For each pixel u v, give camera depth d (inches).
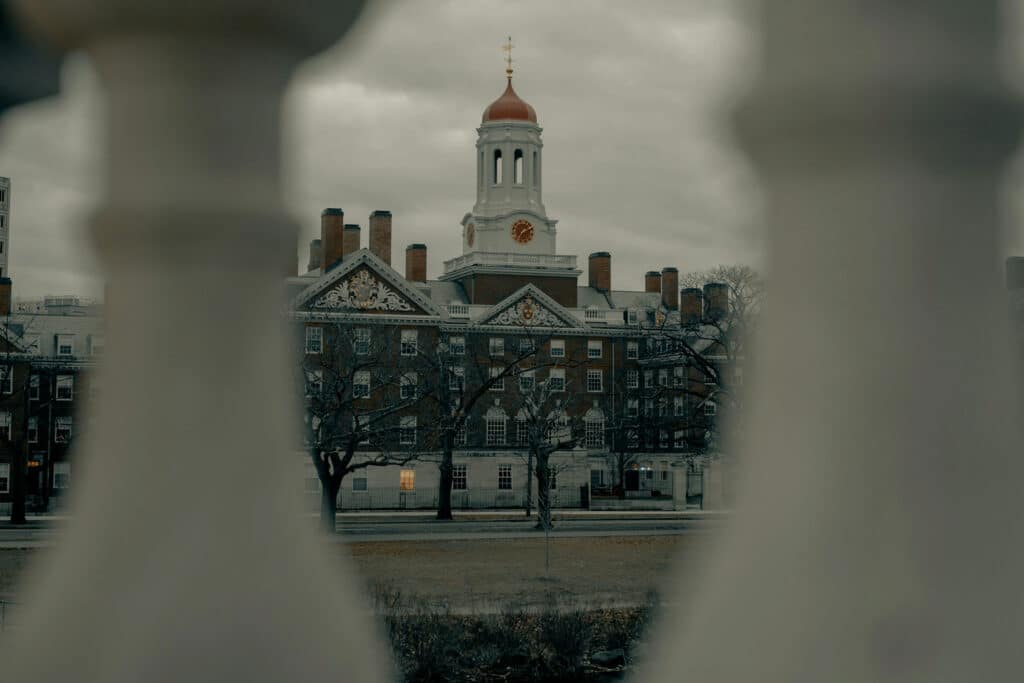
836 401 49.1
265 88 51.6
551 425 2551.7
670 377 3078.2
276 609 52.6
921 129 47.4
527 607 1031.0
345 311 2640.3
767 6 48.8
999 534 48.7
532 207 3602.4
